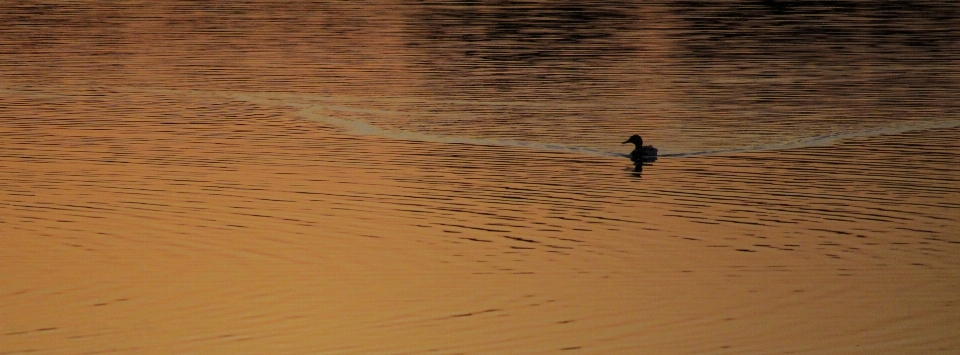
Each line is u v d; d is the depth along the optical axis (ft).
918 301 80.02
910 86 164.66
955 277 84.69
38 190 107.65
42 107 148.46
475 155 123.95
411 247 91.25
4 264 86.43
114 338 72.54
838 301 79.92
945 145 128.36
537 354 70.69
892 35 215.10
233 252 89.76
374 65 181.88
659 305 79.05
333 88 163.02
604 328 74.84
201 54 190.90
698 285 82.84
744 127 138.21
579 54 193.36
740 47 200.95
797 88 163.32
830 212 101.60
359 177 113.50
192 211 100.94
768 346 72.08
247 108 148.97
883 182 112.27
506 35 213.87
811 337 73.61
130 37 208.44
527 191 108.68
